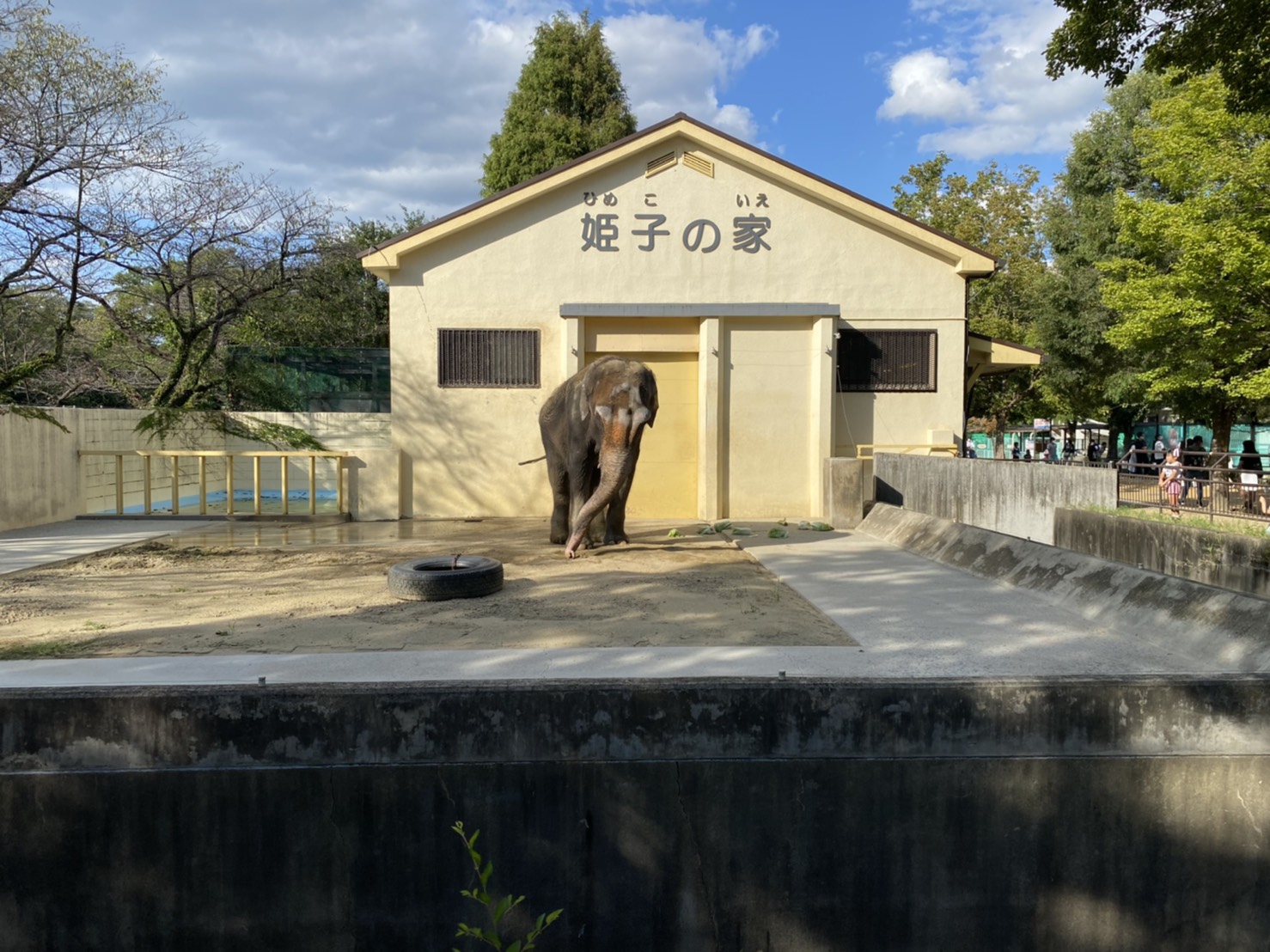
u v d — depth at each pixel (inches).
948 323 524.4
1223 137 740.7
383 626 232.7
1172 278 755.4
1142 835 161.8
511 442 521.0
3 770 157.3
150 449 545.6
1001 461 441.7
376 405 670.5
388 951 159.9
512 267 518.6
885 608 253.4
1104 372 1153.4
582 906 160.2
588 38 1222.9
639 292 518.9
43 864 158.2
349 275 832.9
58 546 383.6
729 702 159.9
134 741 157.5
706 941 161.5
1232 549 306.2
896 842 161.0
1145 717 161.6
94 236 561.3
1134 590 232.2
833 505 462.0
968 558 326.6
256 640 216.2
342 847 158.4
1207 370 784.9
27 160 534.3
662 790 159.5
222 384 674.2
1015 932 162.4
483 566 280.4
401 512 517.7
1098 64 308.3
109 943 159.5
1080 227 1136.2
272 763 157.6
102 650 206.5
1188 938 163.0
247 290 693.9
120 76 558.3
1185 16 293.1
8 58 520.7
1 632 226.5
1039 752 160.9
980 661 193.8
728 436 517.0
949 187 1327.5
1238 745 162.2
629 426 343.6
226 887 158.9
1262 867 162.2
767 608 254.5
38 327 671.8
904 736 160.7
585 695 159.2
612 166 515.2
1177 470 463.8
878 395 526.9
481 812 158.7
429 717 158.1
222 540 415.2
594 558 357.1
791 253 520.7
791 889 161.0
